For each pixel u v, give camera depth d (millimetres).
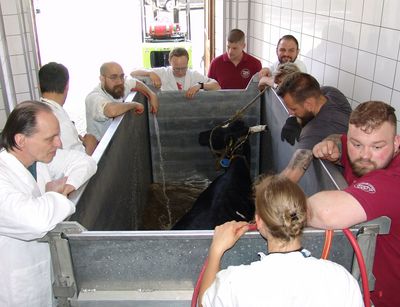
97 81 7270
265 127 3043
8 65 4242
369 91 2877
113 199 2062
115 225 2092
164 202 3111
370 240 1173
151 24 7262
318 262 1018
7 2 4109
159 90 3229
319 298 966
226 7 5047
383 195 1145
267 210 1002
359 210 1113
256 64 3977
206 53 5785
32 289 1491
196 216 2340
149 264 1196
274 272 985
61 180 1519
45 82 2236
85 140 2617
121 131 2322
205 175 3406
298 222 991
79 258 1194
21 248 1431
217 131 3119
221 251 1088
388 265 1386
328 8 3316
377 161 1281
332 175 1557
